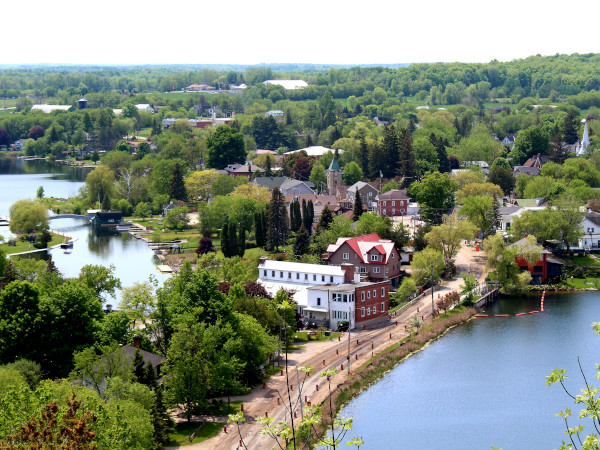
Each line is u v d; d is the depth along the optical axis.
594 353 148.00
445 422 117.81
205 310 131.75
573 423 118.38
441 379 135.50
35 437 70.25
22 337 121.19
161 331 136.62
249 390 128.62
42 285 156.38
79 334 124.62
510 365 142.25
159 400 107.75
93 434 70.56
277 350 144.00
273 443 107.12
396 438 112.44
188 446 106.81
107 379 104.44
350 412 121.88
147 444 94.94
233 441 108.12
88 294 135.88
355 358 144.00
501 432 115.31
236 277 178.00
